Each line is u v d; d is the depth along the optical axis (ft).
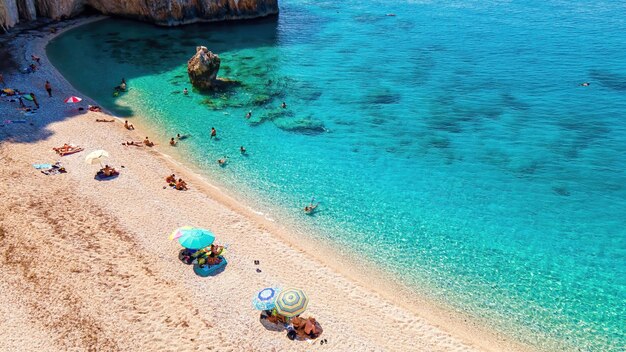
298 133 138.92
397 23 254.27
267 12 258.37
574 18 260.01
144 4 229.86
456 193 113.70
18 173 107.86
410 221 104.06
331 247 95.76
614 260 93.30
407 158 127.75
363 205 108.88
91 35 216.54
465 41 224.12
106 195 103.24
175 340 71.05
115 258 85.76
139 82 168.66
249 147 130.52
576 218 105.19
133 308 75.87
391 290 85.71
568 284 87.66
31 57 181.68
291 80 176.96
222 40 220.64
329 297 82.12
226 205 105.50
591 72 184.14
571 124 145.38
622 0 298.35
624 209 107.96
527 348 75.25
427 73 185.88
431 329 77.41
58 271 81.71
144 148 125.49
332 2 299.38
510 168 123.54
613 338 77.10
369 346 72.90
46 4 223.51
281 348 71.26
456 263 92.58
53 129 129.70
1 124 129.08
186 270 84.69
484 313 81.61
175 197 105.60
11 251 85.15
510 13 272.72
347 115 150.82
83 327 72.08
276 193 112.06
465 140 137.08
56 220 93.86
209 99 157.58
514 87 172.35
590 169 122.93
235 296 79.97
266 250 92.17
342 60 199.00
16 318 72.90
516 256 94.43
